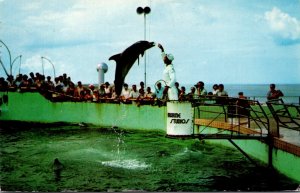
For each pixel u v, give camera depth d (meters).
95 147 15.35
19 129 19.70
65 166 12.54
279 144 10.60
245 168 11.99
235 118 17.14
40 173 11.80
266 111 17.28
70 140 16.78
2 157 13.78
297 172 9.57
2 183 10.50
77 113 20.42
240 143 13.95
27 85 21.27
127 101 18.91
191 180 10.79
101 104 19.75
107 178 11.15
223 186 10.18
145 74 19.66
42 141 16.59
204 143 16.17
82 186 10.37
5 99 21.23
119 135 17.81
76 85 22.44
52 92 20.88
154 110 17.95
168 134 11.13
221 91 17.05
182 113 10.93
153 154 14.17
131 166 12.51
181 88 16.61
